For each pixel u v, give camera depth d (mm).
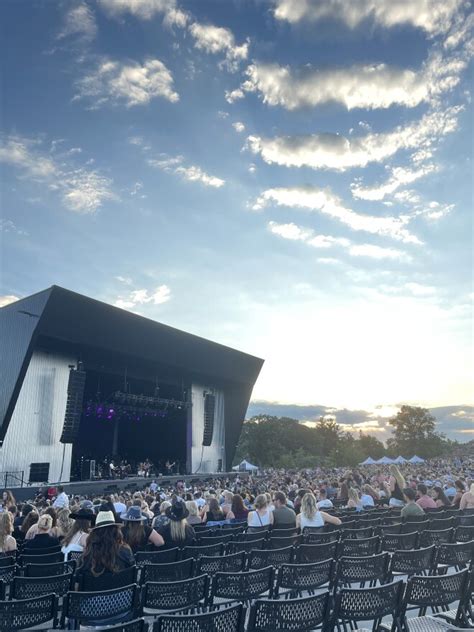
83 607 4945
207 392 52906
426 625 5453
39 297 32688
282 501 10305
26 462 33688
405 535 8742
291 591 6930
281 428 112688
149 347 41250
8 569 6777
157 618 4047
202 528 10734
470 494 13109
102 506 5539
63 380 37344
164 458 52594
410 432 155875
